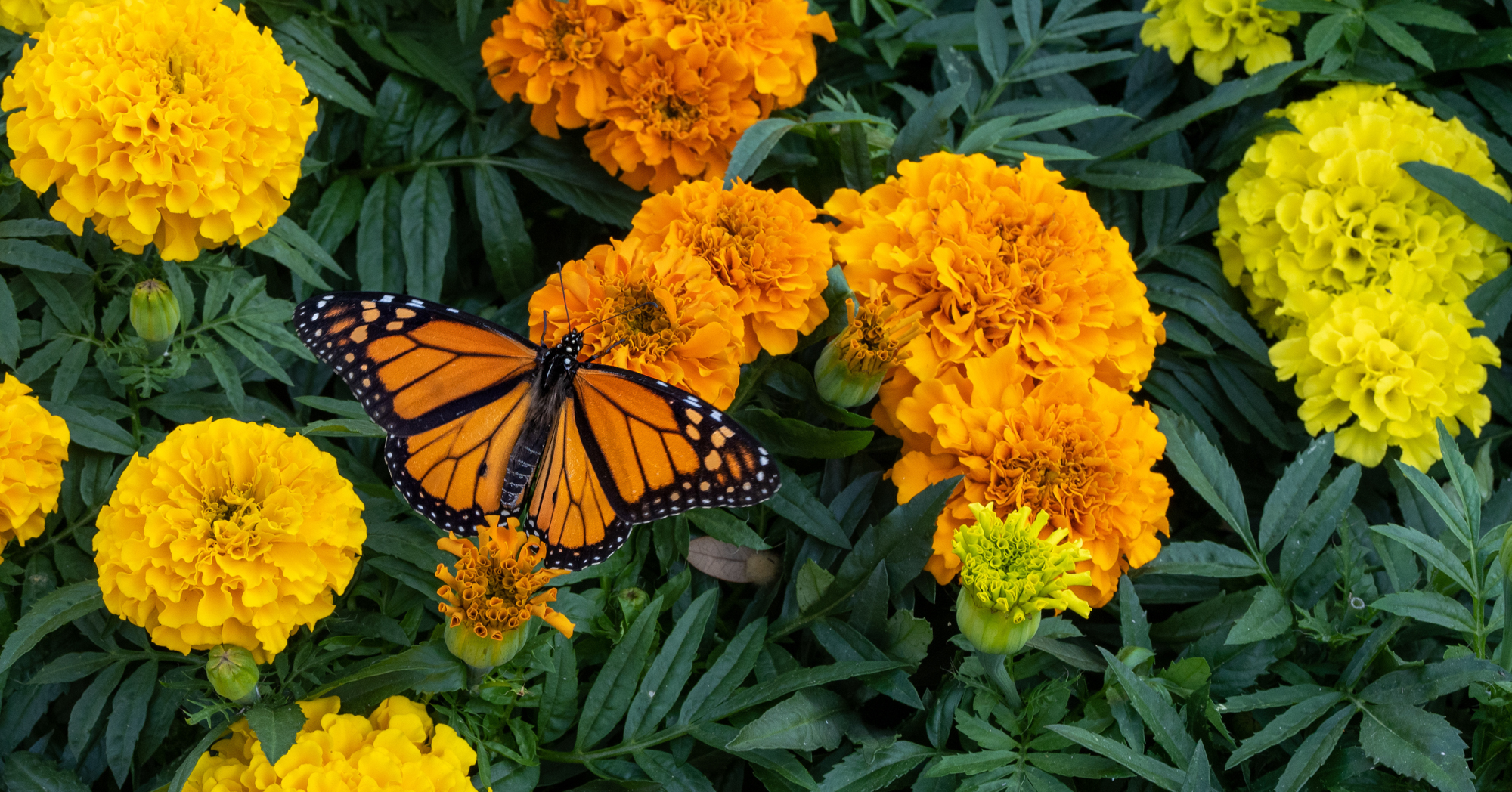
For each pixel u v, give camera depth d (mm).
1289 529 709
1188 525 766
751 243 700
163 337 689
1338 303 744
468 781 655
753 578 708
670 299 681
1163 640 712
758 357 715
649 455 658
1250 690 698
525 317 762
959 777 679
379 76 789
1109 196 791
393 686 661
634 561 701
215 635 660
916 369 700
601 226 802
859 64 813
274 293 754
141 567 652
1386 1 778
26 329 703
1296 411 773
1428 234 754
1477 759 681
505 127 774
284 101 697
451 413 661
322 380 743
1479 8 804
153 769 692
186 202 684
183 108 681
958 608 666
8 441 666
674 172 761
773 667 690
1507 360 778
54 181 685
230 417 707
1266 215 767
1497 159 779
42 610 661
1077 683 692
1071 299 708
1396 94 780
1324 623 696
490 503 661
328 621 681
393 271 759
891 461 729
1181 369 768
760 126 737
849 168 757
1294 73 772
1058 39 790
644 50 747
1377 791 672
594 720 679
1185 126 778
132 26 688
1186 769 662
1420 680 668
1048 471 691
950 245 707
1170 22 790
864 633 689
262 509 659
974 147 751
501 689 671
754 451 653
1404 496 735
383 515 692
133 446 695
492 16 789
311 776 646
